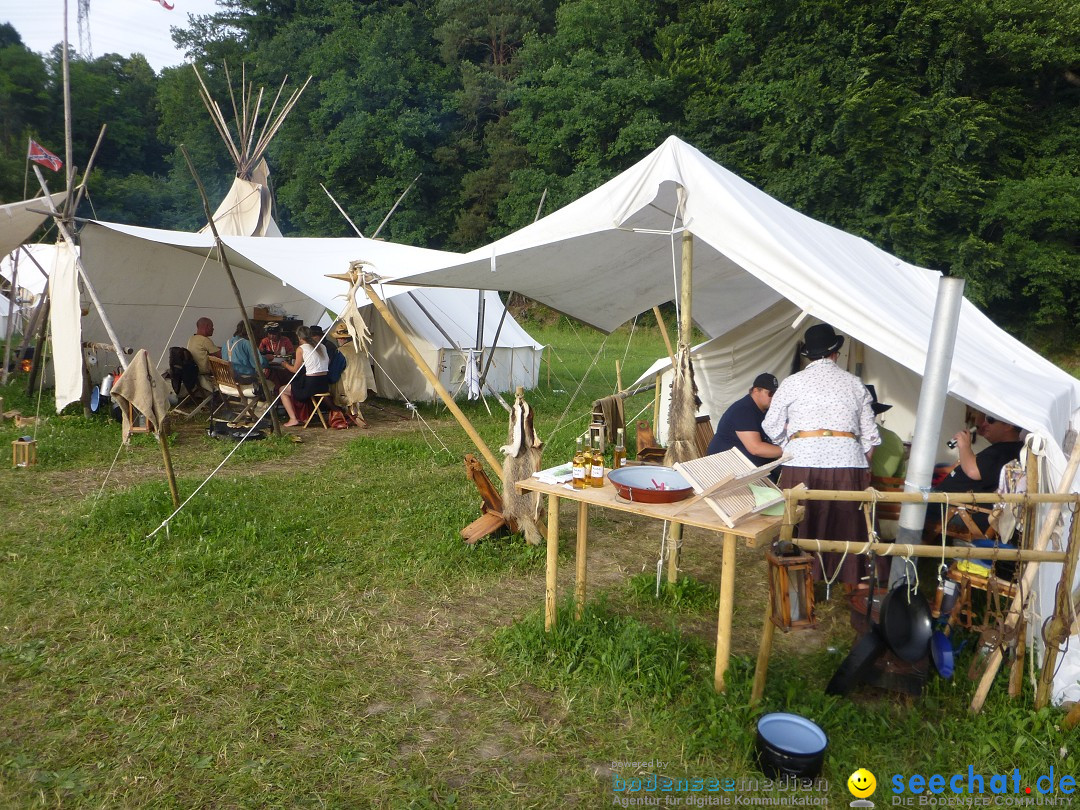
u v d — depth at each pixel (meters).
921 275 6.98
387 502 6.07
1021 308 22.86
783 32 23.97
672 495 3.25
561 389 12.94
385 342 11.02
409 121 29.59
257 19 38.16
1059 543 3.16
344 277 5.41
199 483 6.25
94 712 3.04
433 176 31.25
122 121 39.03
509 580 4.59
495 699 3.23
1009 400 3.31
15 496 5.82
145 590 4.16
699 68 25.31
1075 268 20.75
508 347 11.87
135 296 10.06
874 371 6.37
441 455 7.72
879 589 3.50
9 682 3.24
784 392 3.84
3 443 7.37
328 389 9.17
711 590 4.41
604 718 3.08
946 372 2.99
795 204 22.38
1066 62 21.70
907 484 3.10
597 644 3.56
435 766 2.78
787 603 2.98
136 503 5.41
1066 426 4.67
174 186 36.53
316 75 32.12
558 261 5.27
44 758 2.75
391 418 9.92
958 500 2.83
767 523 3.08
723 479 3.05
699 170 4.09
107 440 7.74
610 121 25.88
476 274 5.45
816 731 2.76
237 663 3.45
